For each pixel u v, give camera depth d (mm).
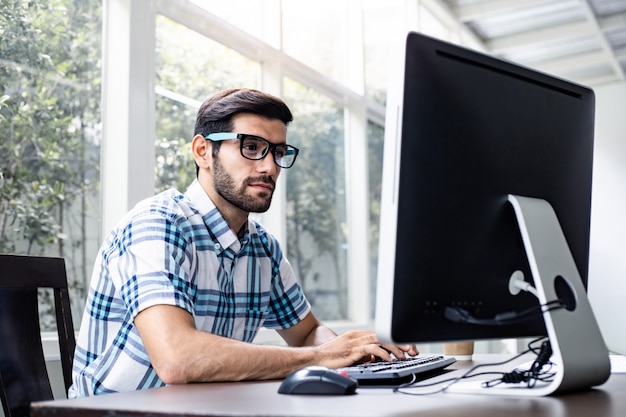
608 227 2037
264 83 3436
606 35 5633
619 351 2018
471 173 979
